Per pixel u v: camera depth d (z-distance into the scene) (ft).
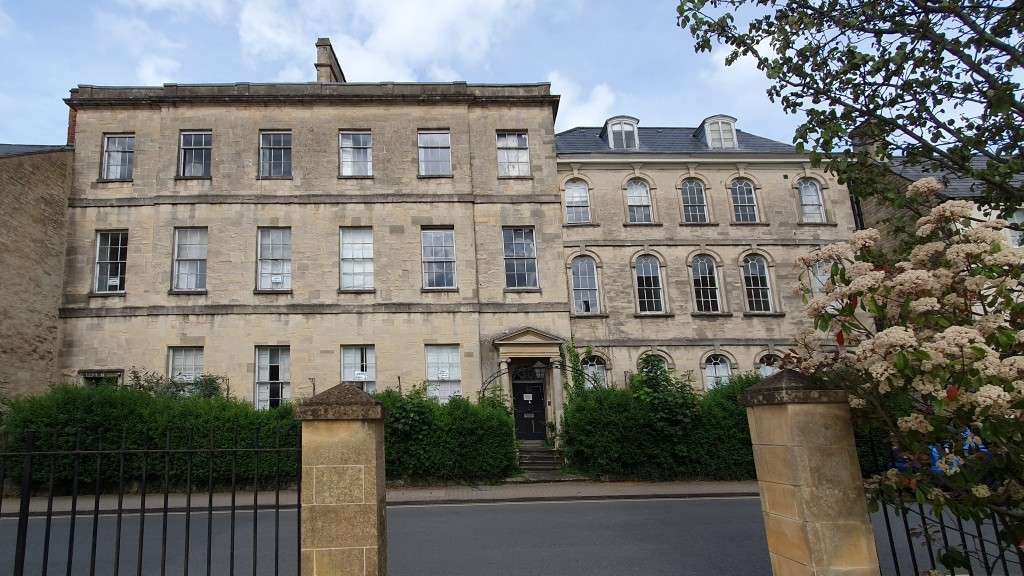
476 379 67.56
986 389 12.28
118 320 65.87
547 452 62.85
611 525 35.96
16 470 48.11
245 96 71.87
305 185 71.10
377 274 69.41
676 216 83.30
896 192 20.57
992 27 18.43
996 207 19.45
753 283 82.43
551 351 68.74
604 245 81.46
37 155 64.03
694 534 32.99
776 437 17.31
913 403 15.51
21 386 59.98
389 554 29.12
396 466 54.54
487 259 71.31
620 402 57.57
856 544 15.85
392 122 74.23
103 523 37.78
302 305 67.62
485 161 74.38
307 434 16.83
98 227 68.39
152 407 51.88
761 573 25.14
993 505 14.57
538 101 76.38
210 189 69.82
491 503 46.26
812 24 20.54
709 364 78.79
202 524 37.24
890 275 16.10
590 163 84.12
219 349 65.82
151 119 71.82
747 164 85.61
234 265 68.03
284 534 34.04
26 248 61.77
